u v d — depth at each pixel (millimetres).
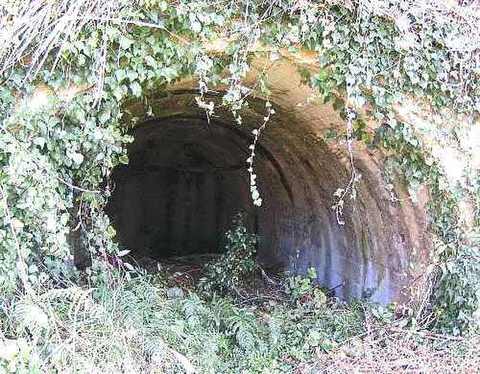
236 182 14742
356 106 6578
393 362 6559
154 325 6031
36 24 5023
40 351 5016
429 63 6414
